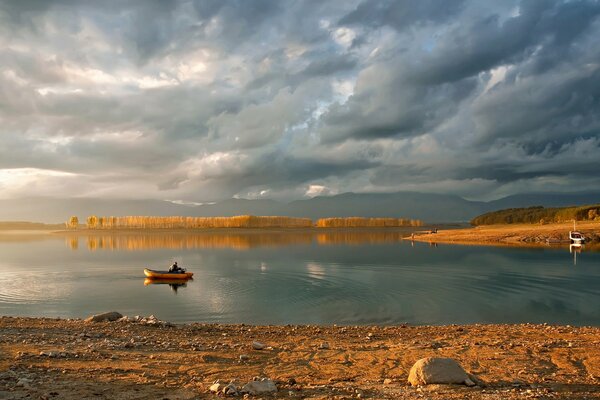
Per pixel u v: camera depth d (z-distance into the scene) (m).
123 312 32.91
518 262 66.12
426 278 50.12
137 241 146.50
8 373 12.97
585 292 40.25
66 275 55.59
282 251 94.25
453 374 12.59
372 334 22.67
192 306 34.94
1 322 23.41
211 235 186.12
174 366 14.70
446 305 34.78
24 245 128.38
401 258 75.06
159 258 79.75
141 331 21.62
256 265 65.69
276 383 12.69
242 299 37.84
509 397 11.05
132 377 13.03
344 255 82.31
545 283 45.62
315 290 42.22
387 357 16.39
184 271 51.31
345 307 34.16
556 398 11.11
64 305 35.91
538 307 33.94
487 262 66.75
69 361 14.84
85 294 41.22
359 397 11.16
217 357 16.20
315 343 19.70
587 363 15.16
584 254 77.44
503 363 15.29
